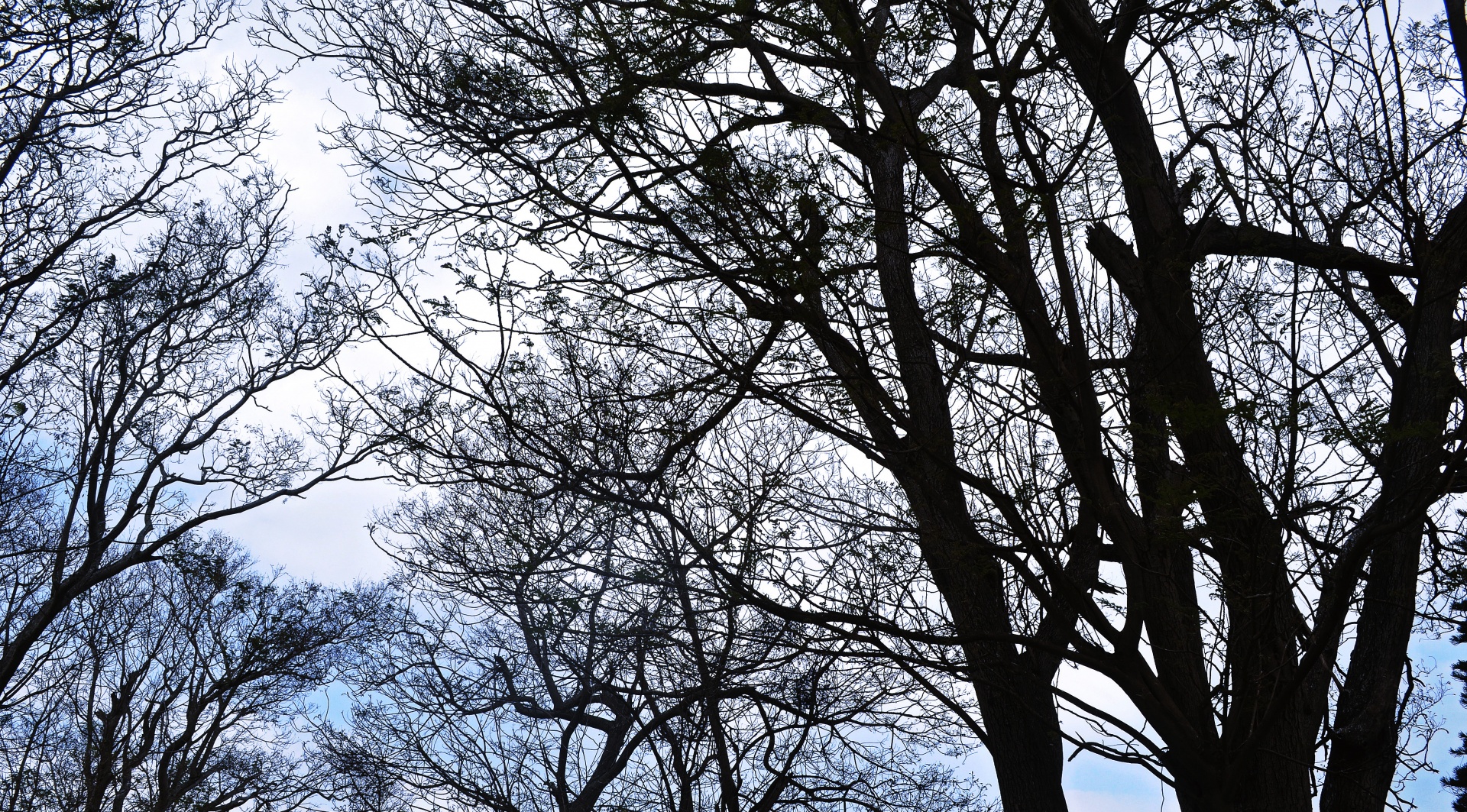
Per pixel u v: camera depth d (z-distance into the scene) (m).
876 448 5.39
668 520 5.84
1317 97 4.91
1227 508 4.73
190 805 20.41
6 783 18.69
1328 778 5.14
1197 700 5.17
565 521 7.83
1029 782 6.11
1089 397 4.91
